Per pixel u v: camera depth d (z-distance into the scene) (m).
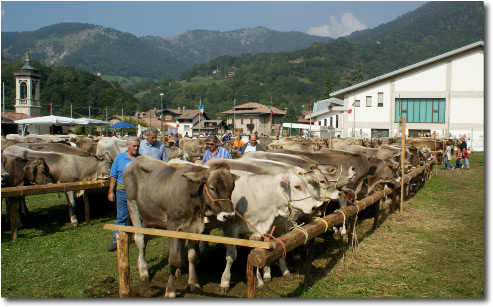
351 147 12.28
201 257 7.04
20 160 9.25
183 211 5.41
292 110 84.56
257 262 4.28
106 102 87.38
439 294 5.54
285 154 8.48
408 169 13.21
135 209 6.31
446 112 40.19
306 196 5.81
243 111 79.50
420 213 10.56
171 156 15.84
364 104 42.88
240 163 7.02
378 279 6.12
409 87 41.19
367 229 8.98
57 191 8.35
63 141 16.88
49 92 79.00
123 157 7.10
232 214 5.03
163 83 182.75
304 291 5.68
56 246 7.60
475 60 39.09
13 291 5.61
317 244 8.00
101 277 6.19
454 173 20.47
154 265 6.77
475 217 10.05
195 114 79.75
